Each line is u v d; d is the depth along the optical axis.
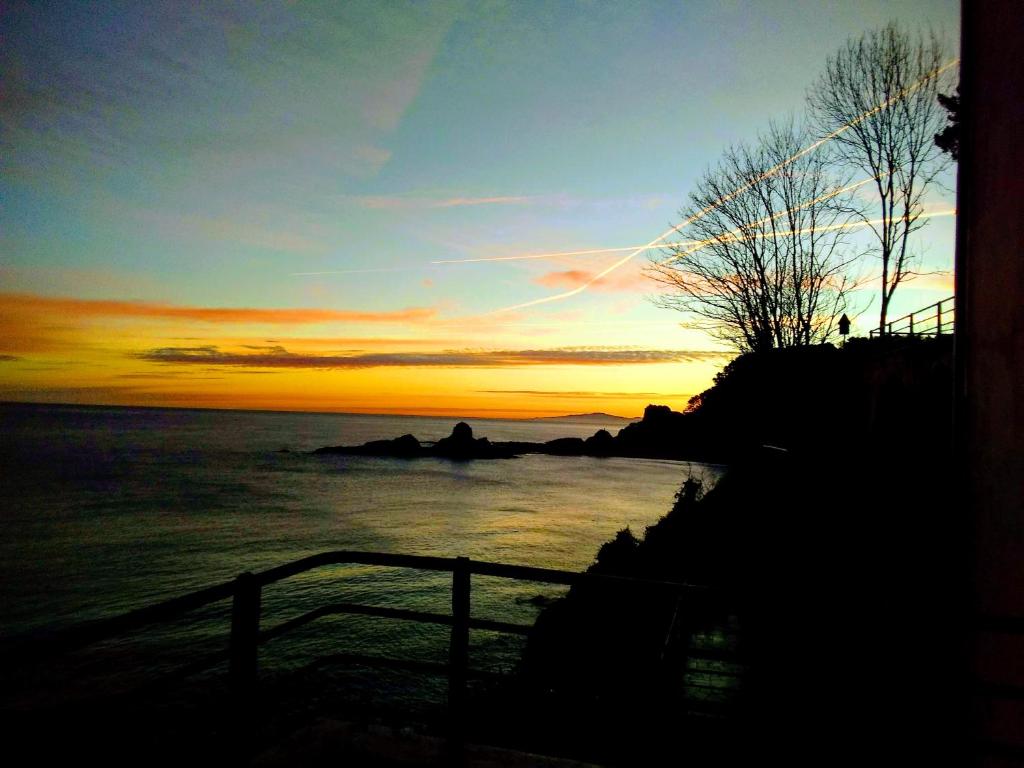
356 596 21.61
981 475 3.90
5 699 12.84
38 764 2.19
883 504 13.59
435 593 22.36
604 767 3.01
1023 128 3.47
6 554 27.91
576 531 37.44
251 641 2.80
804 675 4.25
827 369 22.88
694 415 100.94
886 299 23.34
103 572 25.23
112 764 3.24
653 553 18.73
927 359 14.38
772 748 3.96
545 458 114.06
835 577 9.91
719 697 5.22
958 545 4.16
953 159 19.34
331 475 69.94
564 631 10.77
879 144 22.25
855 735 3.93
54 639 1.94
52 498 45.31
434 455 106.94
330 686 13.30
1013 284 3.56
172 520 37.72
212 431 163.62
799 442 23.98
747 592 2.79
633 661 9.00
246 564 27.09
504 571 2.97
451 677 3.16
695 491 33.25
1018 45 3.54
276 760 2.99
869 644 2.89
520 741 5.19
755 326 23.67
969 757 3.61
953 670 3.14
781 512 17.33
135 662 15.30
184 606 2.41
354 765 3.11
